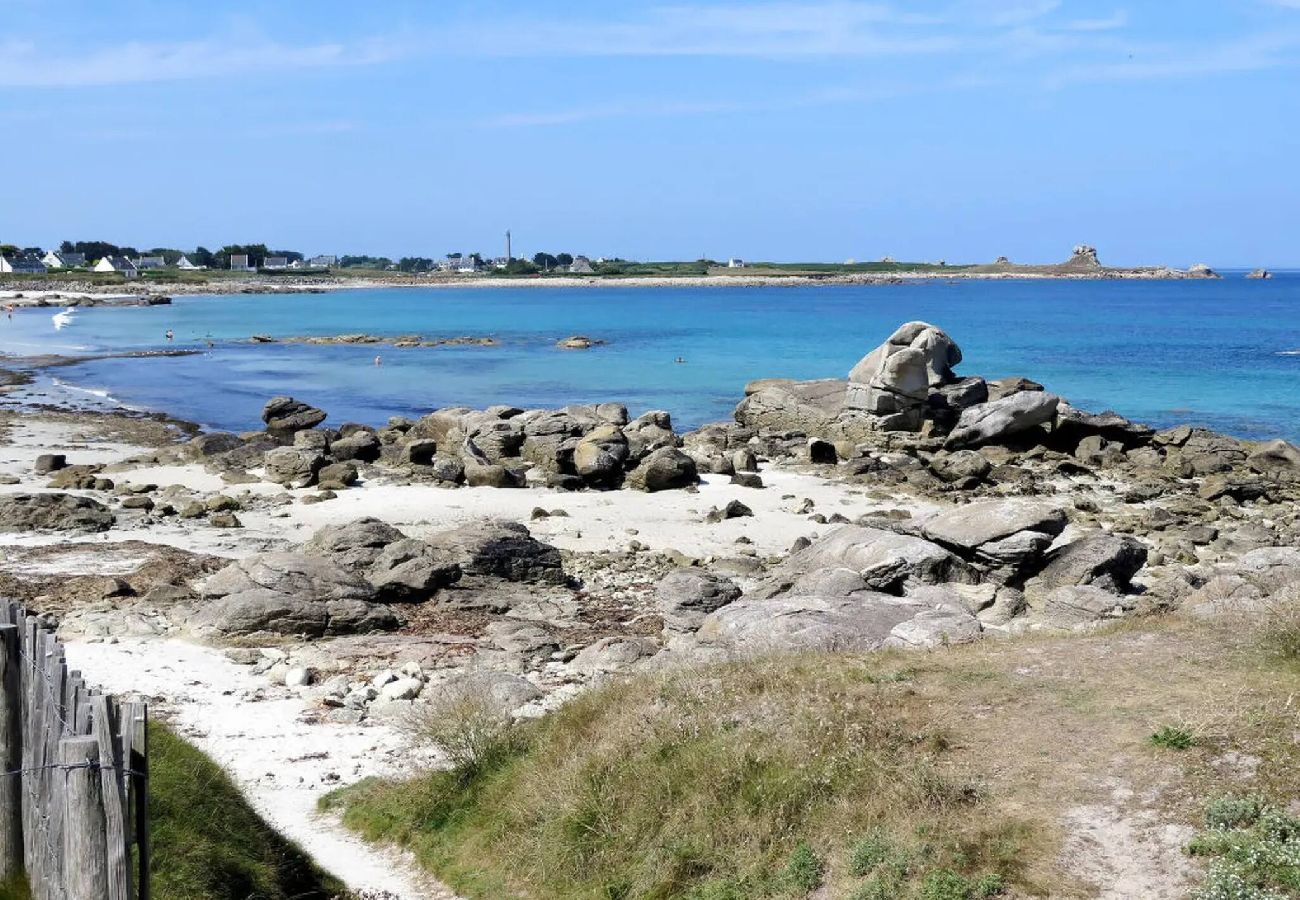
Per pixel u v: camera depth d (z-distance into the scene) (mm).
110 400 71750
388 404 71438
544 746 15711
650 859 12820
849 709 14227
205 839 13180
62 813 8391
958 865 11297
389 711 19312
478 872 13820
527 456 48656
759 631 19531
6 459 49062
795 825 12625
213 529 35344
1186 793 11914
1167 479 46031
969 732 13680
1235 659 15172
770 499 41938
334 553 27750
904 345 55938
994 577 26672
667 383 81000
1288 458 46719
